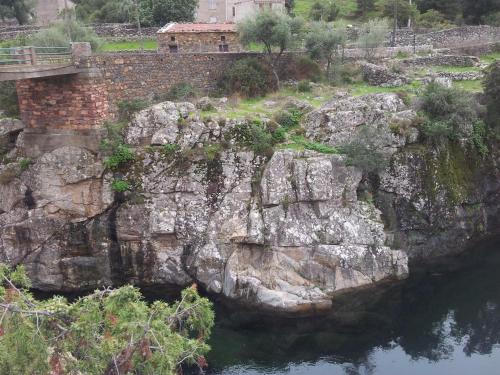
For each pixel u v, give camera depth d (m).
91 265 24.11
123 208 23.69
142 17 42.81
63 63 21.73
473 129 27.88
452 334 20.67
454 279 24.17
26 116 24.09
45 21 48.69
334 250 22.48
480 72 33.25
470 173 27.39
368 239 23.06
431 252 25.88
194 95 27.86
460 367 18.56
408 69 34.19
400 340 20.36
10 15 47.22
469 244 27.14
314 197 22.91
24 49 19.81
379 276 22.97
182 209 23.64
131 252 24.02
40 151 24.23
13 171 24.39
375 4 56.25
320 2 59.94
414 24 48.19
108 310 9.46
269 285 21.81
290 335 20.56
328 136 25.12
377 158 23.94
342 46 33.25
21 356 8.73
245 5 43.75
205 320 11.22
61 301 9.51
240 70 29.38
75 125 23.58
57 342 9.20
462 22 49.75
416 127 25.92
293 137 25.00
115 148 23.61
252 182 23.56
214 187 23.64
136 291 9.95
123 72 25.20
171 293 23.42
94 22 46.56
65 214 24.14
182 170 23.69
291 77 31.84
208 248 23.05
